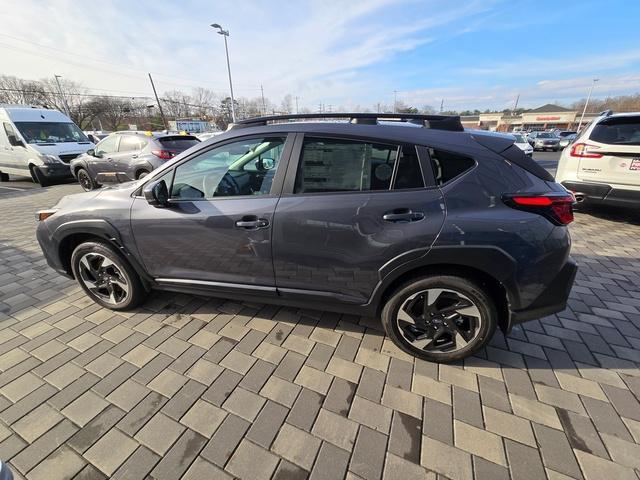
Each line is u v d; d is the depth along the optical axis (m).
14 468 1.65
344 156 2.16
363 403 2.00
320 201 2.15
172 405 2.00
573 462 1.64
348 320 2.79
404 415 1.92
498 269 1.98
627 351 2.41
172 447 1.75
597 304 3.02
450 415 1.91
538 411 1.93
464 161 2.04
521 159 2.06
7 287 3.45
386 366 2.29
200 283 2.61
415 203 2.02
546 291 2.04
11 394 2.08
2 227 5.68
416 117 2.28
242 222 2.29
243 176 2.36
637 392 2.06
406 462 1.66
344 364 2.31
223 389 2.11
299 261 2.29
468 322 2.19
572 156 5.27
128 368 2.29
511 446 1.73
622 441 1.75
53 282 3.54
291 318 2.82
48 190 9.57
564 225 2.02
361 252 2.14
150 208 2.52
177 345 2.51
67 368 2.29
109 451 1.73
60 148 10.33
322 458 1.68
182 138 8.73
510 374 2.21
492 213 1.96
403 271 2.11
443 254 2.01
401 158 2.08
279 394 2.07
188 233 2.45
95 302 3.09
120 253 2.72
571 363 2.30
